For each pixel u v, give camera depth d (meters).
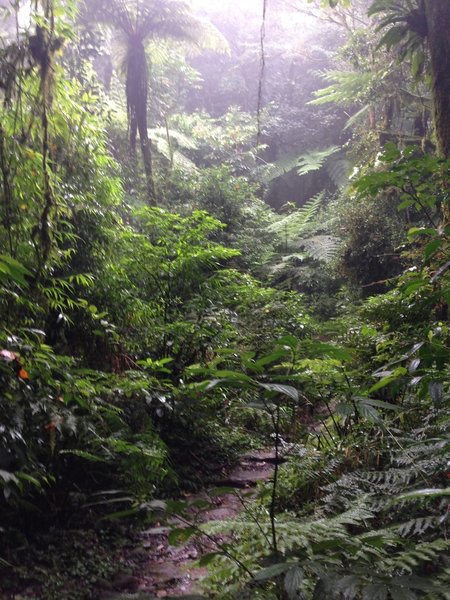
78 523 3.69
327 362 3.82
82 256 4.99
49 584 3.02
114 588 3.03
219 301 6.30
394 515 2.59
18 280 2.13
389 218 9.11
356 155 10.73
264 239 11.48
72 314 4.79
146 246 5.65
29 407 3.43
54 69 4.69
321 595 1.56
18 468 3.33
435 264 3.43
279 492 3.54
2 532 3.32
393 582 1.53
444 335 3.26
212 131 14.45
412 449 2.80
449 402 2.76
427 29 5.32
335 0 7.20
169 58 13.23
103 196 5.17
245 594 1.96
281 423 4.88
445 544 2.03
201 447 5.42
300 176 16.56
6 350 3.20
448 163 3.56
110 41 11.46
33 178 4.37
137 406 4.54
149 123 12.74
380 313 4.71
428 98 8.82
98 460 3.81
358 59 9.70
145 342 5.33
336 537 2.15
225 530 2.30
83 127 5.07
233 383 1.88
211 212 10.41
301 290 12.13
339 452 3.66
